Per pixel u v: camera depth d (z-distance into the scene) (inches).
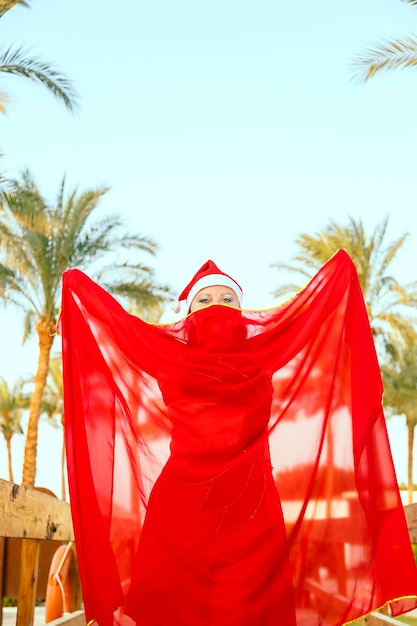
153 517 121.3
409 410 1368.1
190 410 124.8
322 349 131.6
